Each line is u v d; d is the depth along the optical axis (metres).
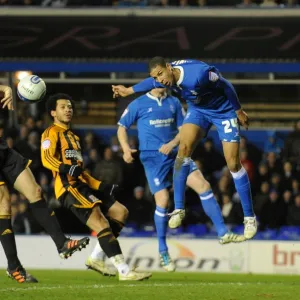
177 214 30.59
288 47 55.56
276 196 49.75
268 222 49.53
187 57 55.16
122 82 60.91
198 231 49.44
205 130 30.11
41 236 44.78
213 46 55.94
